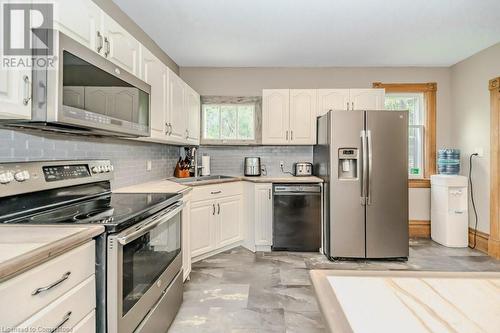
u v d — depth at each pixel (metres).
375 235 3.19
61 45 1.23
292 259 3.23
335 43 3.25
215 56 3.69
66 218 1.32
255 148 4.13
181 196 2.17
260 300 2.30
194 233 3.01
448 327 0.58
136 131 1.94
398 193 3.20
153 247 1.63
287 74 4.11
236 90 4.12
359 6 2.46
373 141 3.18
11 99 1.09
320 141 3.63
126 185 2.59
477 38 3.12
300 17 2.66
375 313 0.64
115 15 2.43
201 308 2.17
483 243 3.43
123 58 1.92
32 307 0.84
